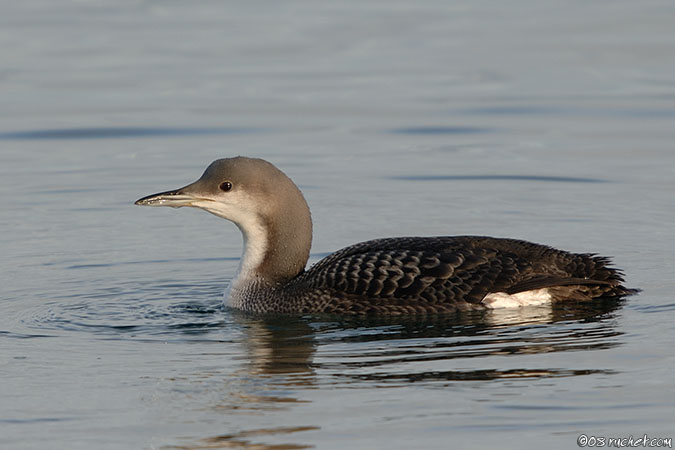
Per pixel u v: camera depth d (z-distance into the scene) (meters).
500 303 10.53
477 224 14.38
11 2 33.31
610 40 26.64
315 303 10.78
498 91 22.23
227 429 7.89
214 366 9.27
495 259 10.59
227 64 24.97
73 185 16.48
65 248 13.66
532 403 8.20
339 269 10.82
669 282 11.58
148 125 20.06
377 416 8.04
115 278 12.47
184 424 8.00
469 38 27.41
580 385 8.53
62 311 11.16
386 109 21.03
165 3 33.16
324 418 8.03
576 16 29.86
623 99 21.36
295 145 18.73
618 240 13.48
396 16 30.55
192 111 21.05
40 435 7.86
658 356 9.13
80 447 7.66
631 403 8.16
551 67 24.09
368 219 14.74
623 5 31.27
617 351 9.29
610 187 15.96
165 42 27.38
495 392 8.43
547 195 15.65
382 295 10.60
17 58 25.66
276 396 8.48
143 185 16.48
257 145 18.72
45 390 8.74
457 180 16.55
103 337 10.22
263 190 11.25
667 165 17.03
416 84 22.89
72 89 22.73
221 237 14.26
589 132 19.12
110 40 27.69
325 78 23.56
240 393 8.57
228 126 19.97
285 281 11.33
